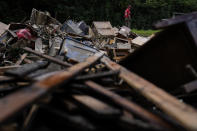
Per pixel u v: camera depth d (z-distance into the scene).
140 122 2.80
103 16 39.59
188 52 4.13
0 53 9.18
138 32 31.72
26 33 11.58
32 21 17.84
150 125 2.71
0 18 28.83
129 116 3.08
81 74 4.21
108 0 40.72
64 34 15.04
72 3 37.03
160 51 4.51
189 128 2.64
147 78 4.84
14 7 31.36
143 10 45.25
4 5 29.20
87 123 2.56
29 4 32.72
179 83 4.37
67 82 3.34
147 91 3.60
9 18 28.50
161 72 4.59
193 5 46.97
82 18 36.00
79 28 18.81
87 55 6.65
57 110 2.83
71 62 5.86
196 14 4.12
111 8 40.62
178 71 4.34
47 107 2.88
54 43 11.30
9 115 2.19
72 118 2.64
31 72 3.91
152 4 44.59
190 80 4.21
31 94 2.60
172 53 4.34
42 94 2.63
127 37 17.16
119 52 12.71
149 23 44.72
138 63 4.93
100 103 2.94
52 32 14.15
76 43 7.07
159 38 4.38
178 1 46.53
